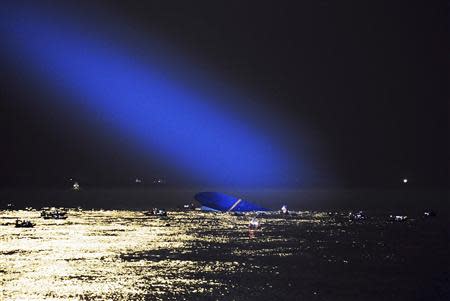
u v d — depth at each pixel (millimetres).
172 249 89688
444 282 66750
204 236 106250
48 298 59344
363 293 61875
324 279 67875
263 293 61531
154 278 68062
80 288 63312
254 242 98125
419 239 103062
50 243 96000
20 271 71812
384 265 76438
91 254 84562
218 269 73250
